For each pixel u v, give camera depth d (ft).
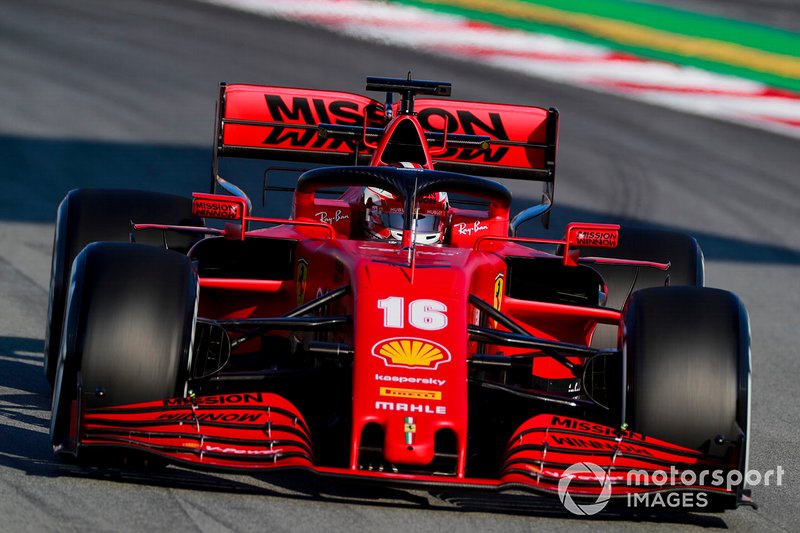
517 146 100.63
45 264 126.72
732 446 62.28
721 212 191.01
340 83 254.27
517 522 61.41
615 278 87.71
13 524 55.93
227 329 73.10
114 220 83.76
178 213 86.79
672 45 307.58
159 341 62.28
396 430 59.41
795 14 354.74
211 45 286.66
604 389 67.46
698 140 246.47
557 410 76.59
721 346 63.77
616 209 185.47
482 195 80.89
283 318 67.21
